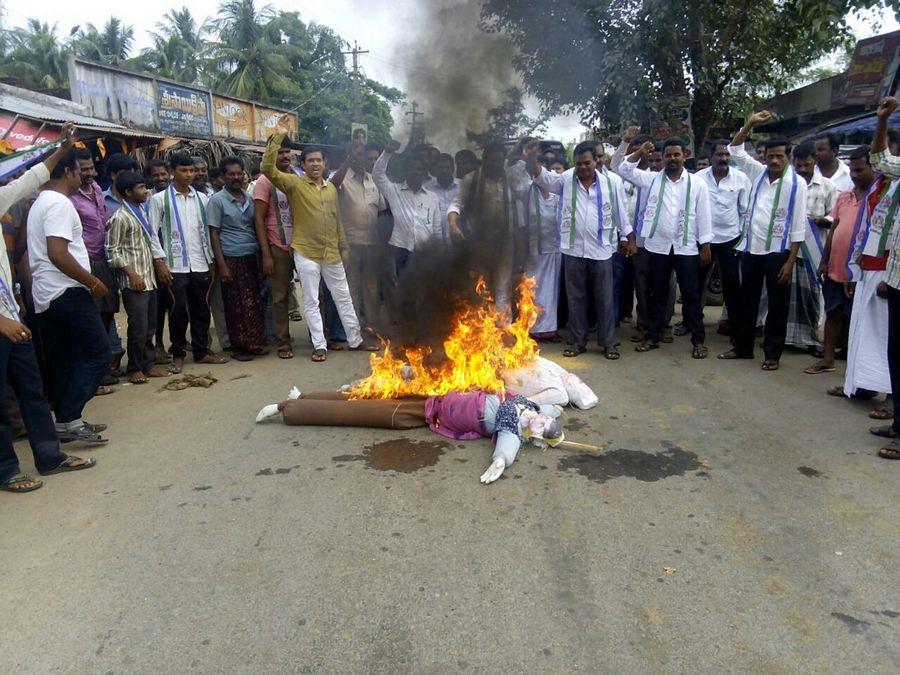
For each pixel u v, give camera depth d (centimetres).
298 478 370
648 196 628
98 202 541
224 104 1850
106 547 300
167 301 613
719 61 1146
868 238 450
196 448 418
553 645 231
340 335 702
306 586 267
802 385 534
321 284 693
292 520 321
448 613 249
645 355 643
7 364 359
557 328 733
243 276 634
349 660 226
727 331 738
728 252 625
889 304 394
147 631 243
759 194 571
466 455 399
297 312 902
